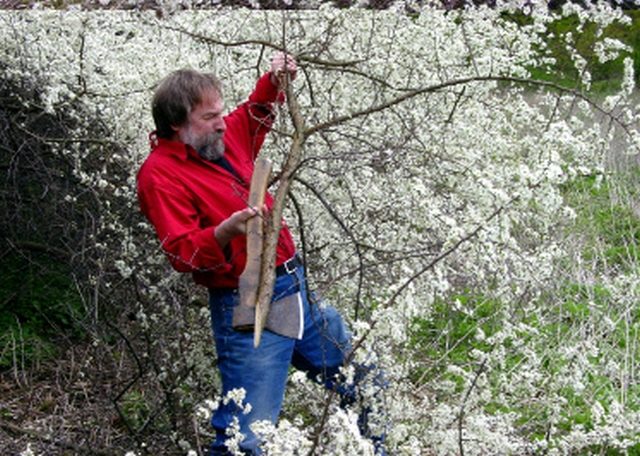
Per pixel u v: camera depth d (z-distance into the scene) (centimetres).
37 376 587
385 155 471
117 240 545
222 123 408
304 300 416
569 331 594
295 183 505
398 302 362
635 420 420
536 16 602
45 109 545
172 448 488
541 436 500
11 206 649
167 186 399
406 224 491
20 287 643
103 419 502
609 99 518
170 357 511
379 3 608
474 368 514
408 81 543
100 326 543
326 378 405
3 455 470
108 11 624
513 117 572
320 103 538
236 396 363
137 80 545
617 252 776
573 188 902
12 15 625
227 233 379
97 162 570
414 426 414
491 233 380
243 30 597
